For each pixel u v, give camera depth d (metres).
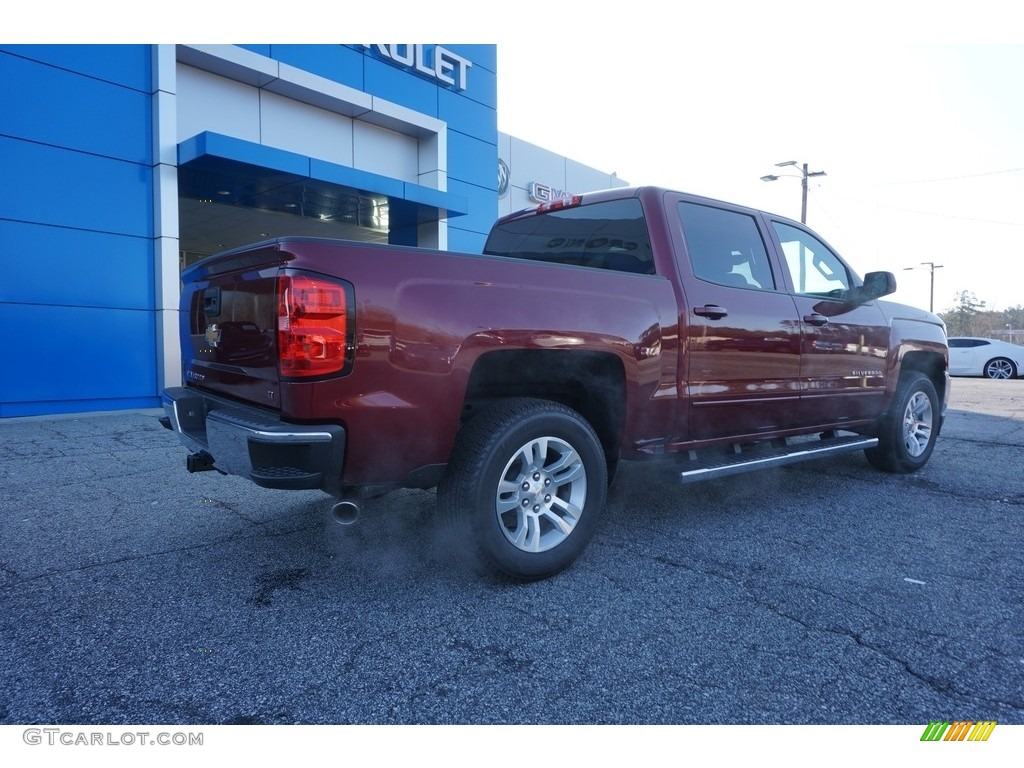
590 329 3.38
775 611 2.97
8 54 8.60
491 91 14.84
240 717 2.21
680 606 3.02
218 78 10.95
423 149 13.81
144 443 6.99
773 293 4.43
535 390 3.61
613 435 3.73
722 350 4.03
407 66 13.08
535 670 2.49
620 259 4.18
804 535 4.02
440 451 3.00
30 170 8.80
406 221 14.23
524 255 4.95
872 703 2.29
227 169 10.23
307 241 2.74
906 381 5.56
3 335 8.66
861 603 3.06
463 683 2.40
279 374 2.75
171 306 9.85
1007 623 2.86
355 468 2.83
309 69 11.62
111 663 2.54
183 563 3.57
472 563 3.15
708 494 5.00
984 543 3.88
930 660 2.56
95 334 9.40
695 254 4.09
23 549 3.80
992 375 19.05
